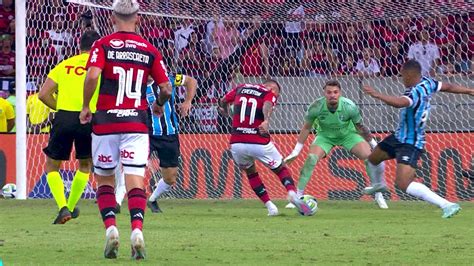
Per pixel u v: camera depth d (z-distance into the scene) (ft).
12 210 102.22
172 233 72.90
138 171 54.13
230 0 135.74
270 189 126.72
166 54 151.74
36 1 142.61
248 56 148.66
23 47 119.85
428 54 146.72
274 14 140.46
